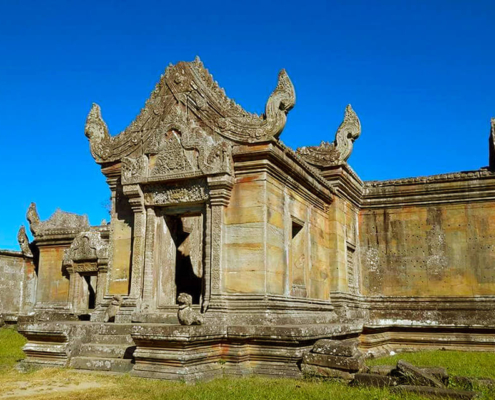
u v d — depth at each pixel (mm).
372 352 15805
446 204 19547
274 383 9203
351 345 9711
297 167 14047
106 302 14078
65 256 24031
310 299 14891
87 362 10562
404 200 19969
